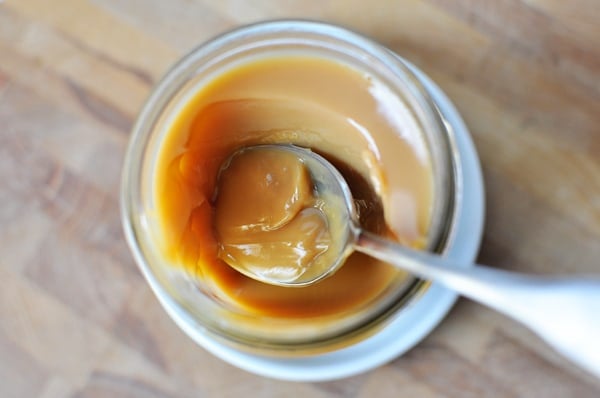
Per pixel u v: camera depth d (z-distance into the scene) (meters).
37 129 0.31
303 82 0.26
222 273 0.26
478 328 0.28
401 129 0.25
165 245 0.25
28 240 0.30
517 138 0.29
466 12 0.30
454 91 0.29
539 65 0.29
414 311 0.27
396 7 0.30
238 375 0.29
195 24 0.30
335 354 0.27
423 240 0.24
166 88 0.26
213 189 0.27
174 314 0.28
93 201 0.30
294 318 0.25
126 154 0.26
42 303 0.30
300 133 0.26
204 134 0.26
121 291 0.30
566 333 0.20
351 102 0.25
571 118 0.29
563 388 0.28
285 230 0.26
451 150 0.24
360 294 0.25
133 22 0.31
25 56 0.31
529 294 0.20
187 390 0.29
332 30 0.25
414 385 0.28
